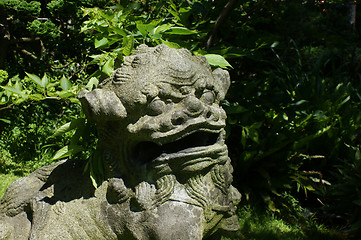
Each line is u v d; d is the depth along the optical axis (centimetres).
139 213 185
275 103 390
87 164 207
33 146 500
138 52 199
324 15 364
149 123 176
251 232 364
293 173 427
